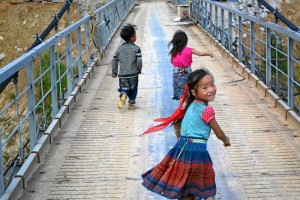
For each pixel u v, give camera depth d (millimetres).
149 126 7781
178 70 7984
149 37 17719
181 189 4430
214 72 11461
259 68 10961
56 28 9641
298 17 29734
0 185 5195
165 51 14570
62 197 5500
